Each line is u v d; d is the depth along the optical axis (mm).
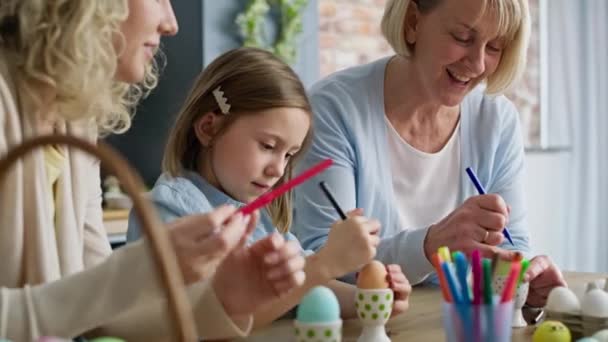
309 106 1540
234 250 1096
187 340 722
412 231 1639
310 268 1284
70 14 1088
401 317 1380
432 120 1836
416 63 1767
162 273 723
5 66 1102
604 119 3957
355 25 3650
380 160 1798
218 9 3090
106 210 2867
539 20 4023
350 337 1235
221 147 1517
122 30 1162
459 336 974
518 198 1925
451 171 1876
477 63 1676
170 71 3176
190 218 933
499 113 1905
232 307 1101
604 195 3973
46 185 1141
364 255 1283
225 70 1528
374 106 1817
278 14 3223
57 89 1111
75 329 917
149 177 3293
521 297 1312
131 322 1151
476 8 1630
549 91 3963
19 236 1087
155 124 3246
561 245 3979
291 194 1655
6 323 893
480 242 1539
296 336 1010
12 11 1100
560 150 3967
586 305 1182
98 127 1334
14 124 1088
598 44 3943
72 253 1188
